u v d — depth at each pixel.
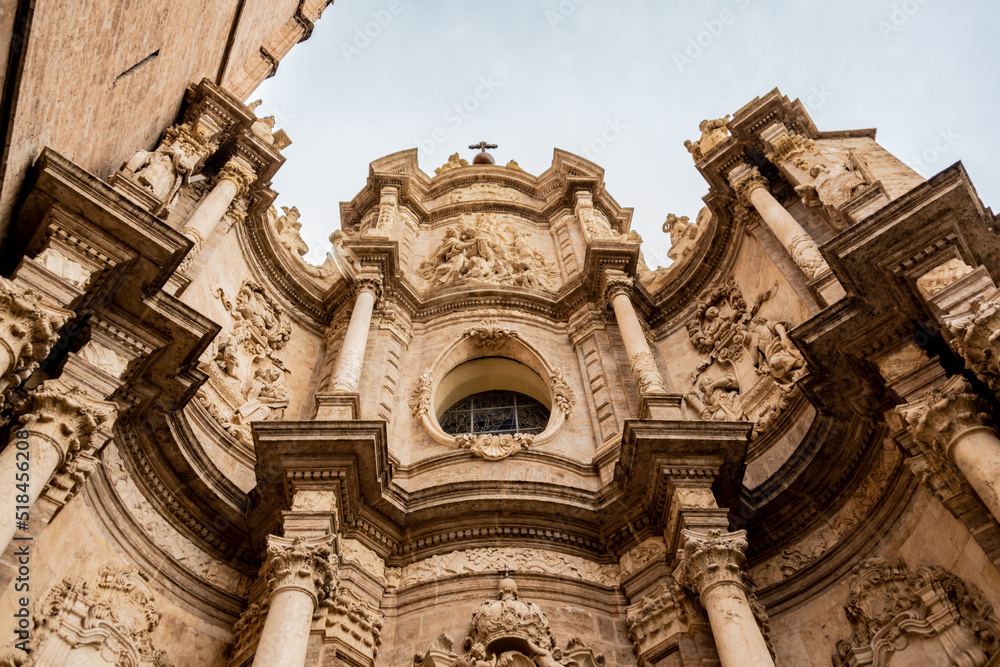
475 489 14.05
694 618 12.02
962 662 10.72
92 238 11.52
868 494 13.13
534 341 19.42
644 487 13.79
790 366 15.80
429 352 19.19
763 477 15.31
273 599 11.32
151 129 16.73
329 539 12.00
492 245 22.81
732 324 18.48
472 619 12.51
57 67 10.85
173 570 12.82
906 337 12.26
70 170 11.25
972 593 11.19
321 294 20.47
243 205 18.80
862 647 11.96
